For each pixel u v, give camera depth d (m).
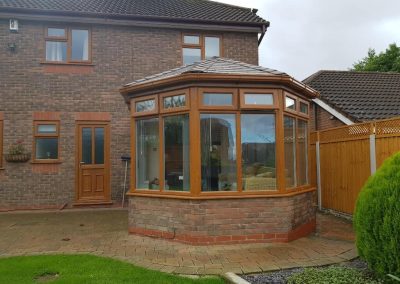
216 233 6.96
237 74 7.02
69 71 12.34
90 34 12.56
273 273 5.41
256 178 7.25
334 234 7.99
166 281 4.96
